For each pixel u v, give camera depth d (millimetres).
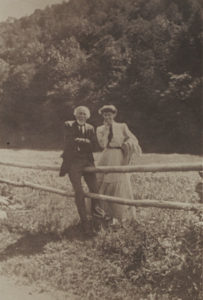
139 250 4324
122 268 4207
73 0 20172
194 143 21828
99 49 25844
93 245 4852
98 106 27016
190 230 4145
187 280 3721
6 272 4512
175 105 22266
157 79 23219
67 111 26359
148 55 22984
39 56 25625
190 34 20156
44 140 25109
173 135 22812
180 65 22047
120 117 26172
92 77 26906
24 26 22047
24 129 25906
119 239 4680
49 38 23859
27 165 6621
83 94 26672
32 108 26250
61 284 4109
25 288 4098
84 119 5484
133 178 8344
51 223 5672
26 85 25875
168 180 8023
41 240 5273
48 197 7238
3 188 7742
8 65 26375
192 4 18859
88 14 22141
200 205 4430
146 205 4844
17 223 5977
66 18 21703
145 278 3969
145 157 15836
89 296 3812
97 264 4391
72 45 24938
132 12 21469
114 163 5672
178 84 21922
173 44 21266
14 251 5055
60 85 26688
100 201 5492
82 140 5406
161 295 3666
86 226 5195
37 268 4500
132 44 23641
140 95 24641
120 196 5523
